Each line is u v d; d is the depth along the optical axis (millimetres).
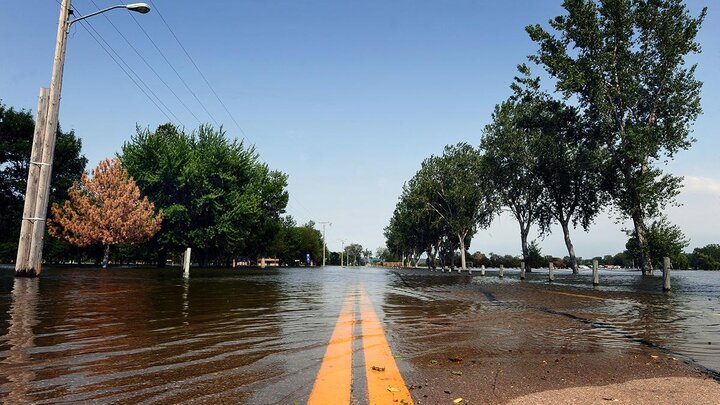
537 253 61625
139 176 38656
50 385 3080
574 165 37281
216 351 4285
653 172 28422
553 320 7105
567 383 3475
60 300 8492
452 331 5785
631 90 28578
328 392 3061
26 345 4371
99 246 42625
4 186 34906
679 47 28016
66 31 17297
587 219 38500
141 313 6879
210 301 8984
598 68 29453
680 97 28438
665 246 29141
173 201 40250
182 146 40500
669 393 3260
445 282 20203
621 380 3611
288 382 3285
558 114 35031
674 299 11664
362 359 4086
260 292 11766
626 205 29531
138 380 3248
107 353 4094
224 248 43125
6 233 37344
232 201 41750
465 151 56188
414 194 60000
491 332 5773
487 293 12859
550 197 40969
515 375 3662
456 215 56781
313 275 28922
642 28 29047
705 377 3764
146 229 32781
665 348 5004
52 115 16828
